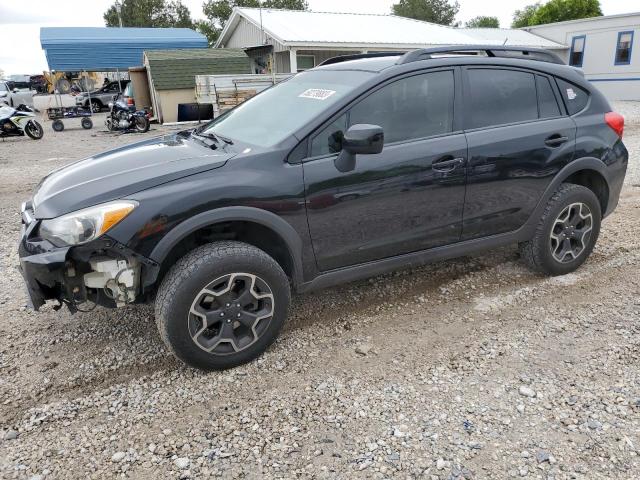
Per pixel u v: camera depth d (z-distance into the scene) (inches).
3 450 100.8
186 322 115.7
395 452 98.2
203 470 95.0
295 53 752.3
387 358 128.6
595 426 103.5
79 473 95.0
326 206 127.2
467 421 105.9
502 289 163.5
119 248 109.3
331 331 141.6
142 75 844.6
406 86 138.9
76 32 884.6
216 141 140.3
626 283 165.2
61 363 129.6
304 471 94.3
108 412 111.3
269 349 133.1
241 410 111.0
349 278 138.2
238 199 116.9
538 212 159.5
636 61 944.9
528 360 126.2
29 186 344.5
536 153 153.3
